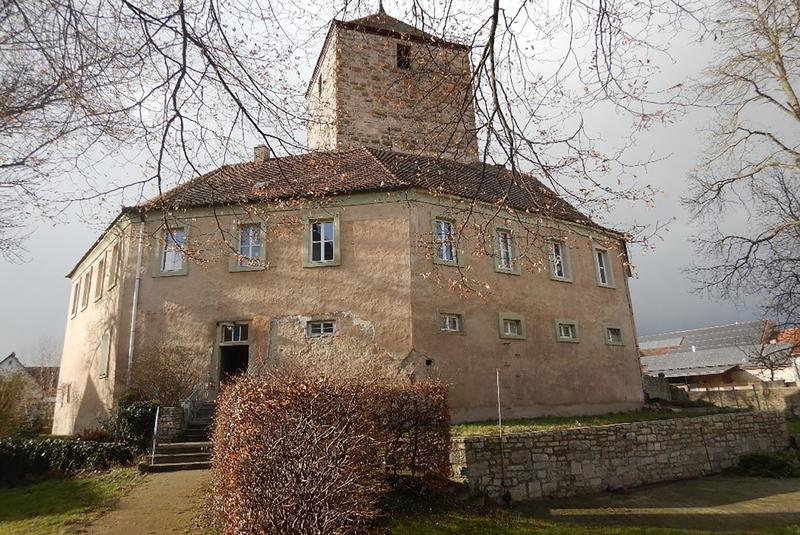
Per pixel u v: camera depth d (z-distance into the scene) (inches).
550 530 348.2
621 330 821.2
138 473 446.3
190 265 682.2
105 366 722.8
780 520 382.6
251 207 444.1
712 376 1721.2
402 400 380.2
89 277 912.9
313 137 885.2
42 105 257.1
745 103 650.2
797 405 919.0
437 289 653.9
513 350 689.0
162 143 248.2
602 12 212.2
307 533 215.0
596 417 686.5
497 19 219.9
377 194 677.9
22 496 411.8
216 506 300.7
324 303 649.6
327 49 892.6
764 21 554.6
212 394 629.3
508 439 426.0
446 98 291.3
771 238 626.5
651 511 405.1
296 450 233.5
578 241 807.7
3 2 197.9
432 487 374.6
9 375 669.9
